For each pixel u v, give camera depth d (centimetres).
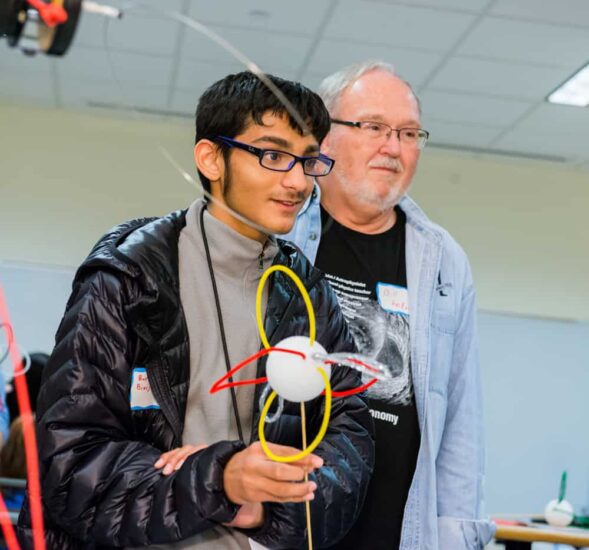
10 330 108
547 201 747
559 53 514
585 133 651
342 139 189
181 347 135
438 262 189
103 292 132
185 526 118
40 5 82
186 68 559
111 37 511
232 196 138
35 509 107
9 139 679
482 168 743
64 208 679
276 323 143
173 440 133
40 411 129
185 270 141
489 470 634
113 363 130
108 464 125
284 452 114
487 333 659
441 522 183
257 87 137
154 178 688
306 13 476
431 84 575
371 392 176
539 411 649
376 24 486
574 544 344
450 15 472
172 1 462
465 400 192
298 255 152
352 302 183
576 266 741
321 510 129
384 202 187
